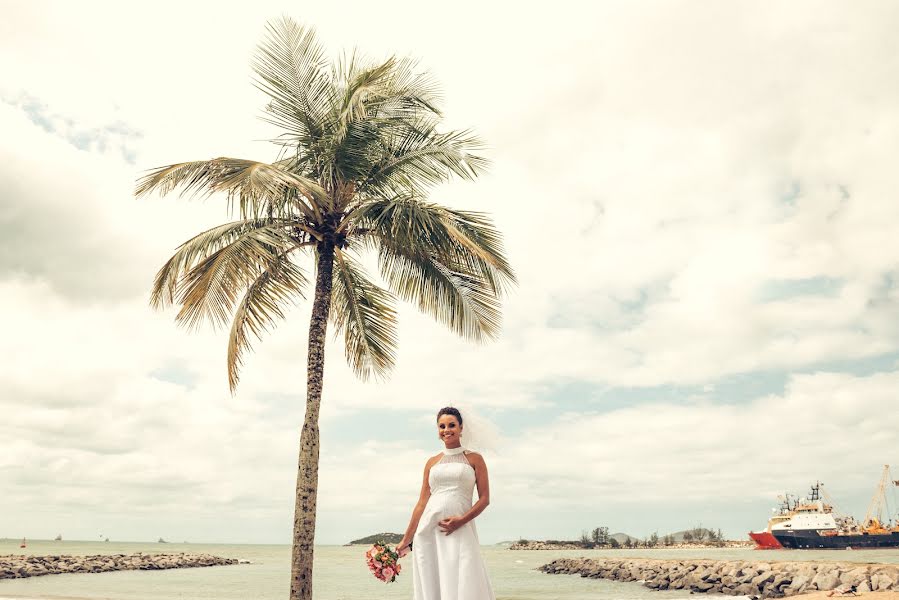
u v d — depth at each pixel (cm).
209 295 992
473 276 1136
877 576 1941
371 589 3338
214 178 984
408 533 498
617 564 4147
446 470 479
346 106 1038
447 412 490
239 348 1130
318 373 1038
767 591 2273
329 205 1059
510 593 2789
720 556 7525
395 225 1009
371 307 1278
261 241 1003
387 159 1104
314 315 1065
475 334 1167
